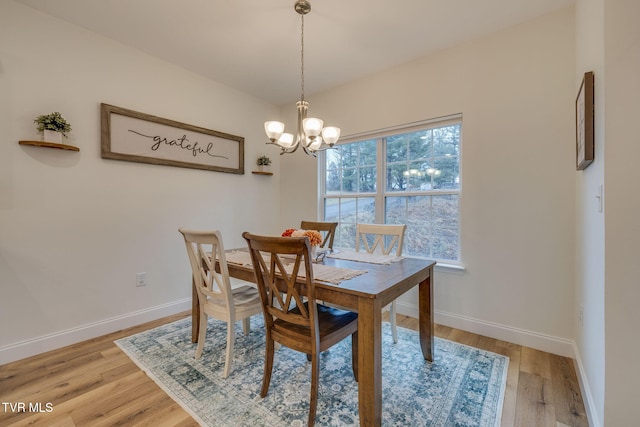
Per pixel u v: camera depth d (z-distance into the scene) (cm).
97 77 231
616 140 114
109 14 208
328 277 156
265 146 369
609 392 116
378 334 134
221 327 253
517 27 217
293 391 165
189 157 291
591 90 136
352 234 328
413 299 276
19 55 197
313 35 233
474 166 238
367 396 132
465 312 245
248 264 195
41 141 200
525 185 215
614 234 115
